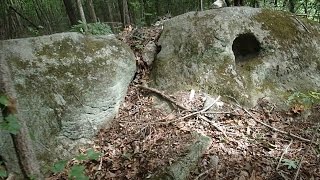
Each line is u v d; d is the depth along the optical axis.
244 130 4.64
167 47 5.69
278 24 5.69
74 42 4.88
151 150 4.34
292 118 4.95
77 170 3.19
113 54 5.12
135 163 4.23
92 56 4.91
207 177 3.89
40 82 4.53
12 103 3.00
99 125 4.90
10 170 4.17
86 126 4.79
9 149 4.21
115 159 4.38
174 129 4.62
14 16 11.01
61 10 15.80
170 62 5.48
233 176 3.91
